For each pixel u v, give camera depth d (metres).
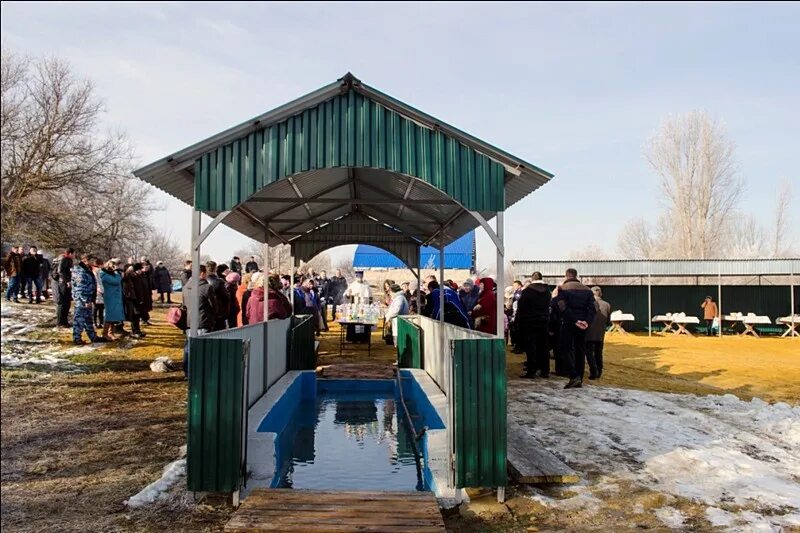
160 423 7.02
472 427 4.93
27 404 7.76
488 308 10.58
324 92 5.40
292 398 8.88
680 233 38.91
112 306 12.46
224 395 4.80
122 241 31.59
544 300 10.97
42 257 18.94
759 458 6.12
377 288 32.69
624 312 23.91
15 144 25.03
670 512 4.68
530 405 8.44
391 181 8.10
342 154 5.41
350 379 10.49
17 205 24.16
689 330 23.52
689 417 7.80
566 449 6.30
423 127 5.51
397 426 8.04
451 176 5.48
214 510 4.66
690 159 38.50
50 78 25.70
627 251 53.38
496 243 5.43
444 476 5.35
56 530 4.23
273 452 5.38
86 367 10.10
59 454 5.89
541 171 5.51
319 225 11.65
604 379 11.08
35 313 15.42
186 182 5.90
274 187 7.82
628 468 5.72
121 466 5.58
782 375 12.07
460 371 4.95
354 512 4.25
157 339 13.26
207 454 4.77
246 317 10.38
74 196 27.91
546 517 4.62
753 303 23.53
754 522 4.45
